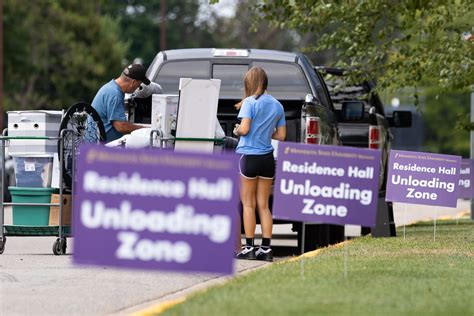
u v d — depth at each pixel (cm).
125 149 2091
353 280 2567
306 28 5056
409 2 4644
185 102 3441
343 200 2580
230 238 2081
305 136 3666
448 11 5003
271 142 3584
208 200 2081
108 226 2097
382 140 4609
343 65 4906
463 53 4822
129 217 2092
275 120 3406
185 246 2086
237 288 2438
